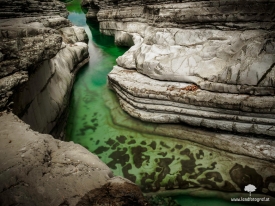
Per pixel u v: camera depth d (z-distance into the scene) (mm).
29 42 6410
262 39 7613
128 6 17250
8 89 4988
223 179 6082
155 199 5754
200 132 7664
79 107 10305
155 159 6996
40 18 14359
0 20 10906
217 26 9086
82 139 8195
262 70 7008
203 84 7766
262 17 8062
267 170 6129
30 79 6430
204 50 8719
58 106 8391
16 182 3086
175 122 8117
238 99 6949
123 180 3318
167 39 10180
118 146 7715
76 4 36625
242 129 7012
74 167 3506
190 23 9828
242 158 6582
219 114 7281
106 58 16078
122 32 17453
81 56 14578
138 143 7762
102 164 3713
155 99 8305
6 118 4648
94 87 12109
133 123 8695
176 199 5738
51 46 7223
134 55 11414
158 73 9023
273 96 6738
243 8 8422
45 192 3020
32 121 6156
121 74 10672
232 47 8211
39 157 3545
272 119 6617
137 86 8914
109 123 8969
